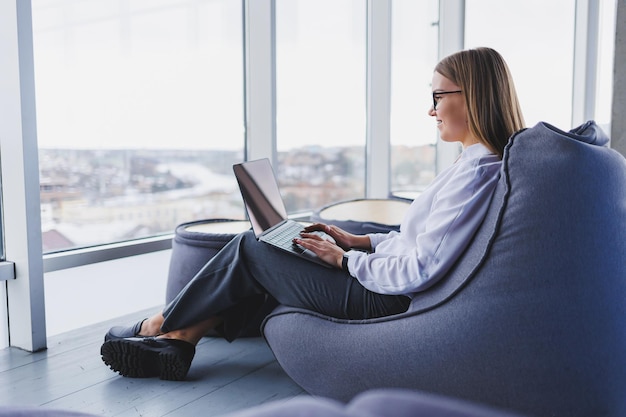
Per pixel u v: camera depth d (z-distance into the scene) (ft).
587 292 4.64
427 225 5.41
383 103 15.51
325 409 1.54
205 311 6.62
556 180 4.74
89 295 9.43
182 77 11.22
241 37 12.35
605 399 4.66
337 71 14.88
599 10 15.07
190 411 6.01
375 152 15.66
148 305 9.90
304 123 13.99
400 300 5.84
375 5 15.23
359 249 7.00
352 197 15.78
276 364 7.34
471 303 4.95
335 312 6.04
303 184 14.19
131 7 10.23
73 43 9.37
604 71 15.12
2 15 7.61
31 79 7.67
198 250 8.34
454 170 5.52
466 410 1.62
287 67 13.42
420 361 5.15
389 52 15.43
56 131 9.21
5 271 7.76
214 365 7.29
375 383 5.43
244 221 9.82
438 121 5.84
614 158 4.98
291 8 13.39
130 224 10.47
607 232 4.72
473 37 17.29
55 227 9.30
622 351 4.71
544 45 16.03
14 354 7.71
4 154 7.87
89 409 6.03
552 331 4.66
